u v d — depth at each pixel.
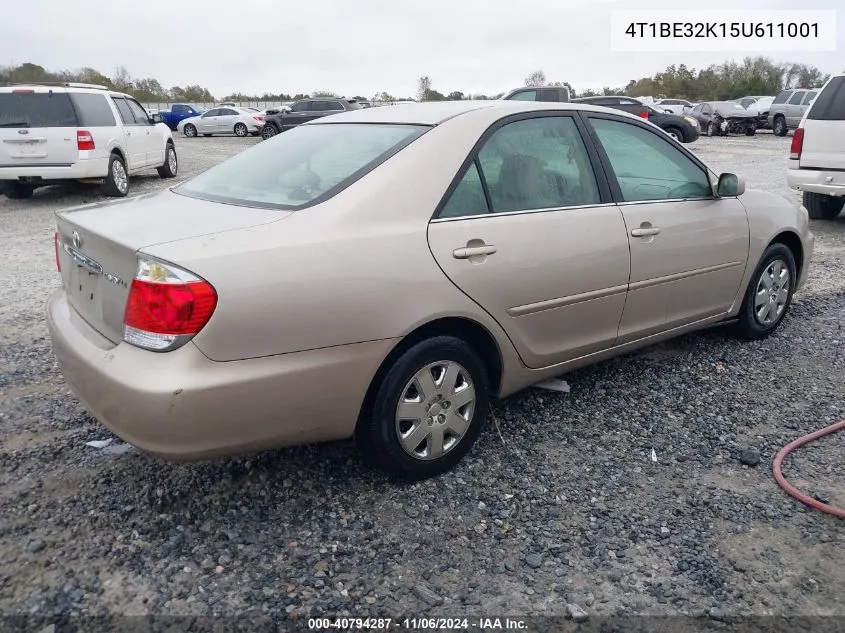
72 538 2.80
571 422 3.84
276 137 3.97
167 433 2.55
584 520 2.99
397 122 3.47
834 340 5.07
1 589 2.52
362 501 3.10
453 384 3.21
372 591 2.57
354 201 2.94
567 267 3.51
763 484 3.27
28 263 7.32
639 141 4.11
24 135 10.88
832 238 8.60
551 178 3.60
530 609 2.50
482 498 3.14
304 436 2.88
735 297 4.68
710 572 2.68
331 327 2.77
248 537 2.84
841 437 3.69
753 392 4.21
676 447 3.59
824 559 2.76
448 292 3.06
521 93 16.98
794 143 9.10
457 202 3.19
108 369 2.62
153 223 2.89
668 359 4.71
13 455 3.39
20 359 4.61
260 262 2.64
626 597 2.56
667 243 4.03
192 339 2.53
